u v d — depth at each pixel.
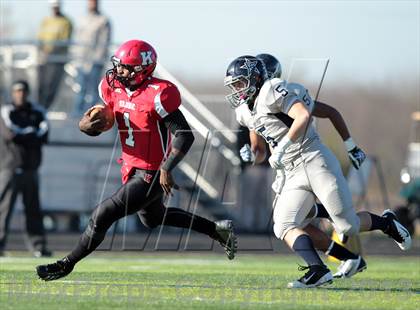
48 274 21.39
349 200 21.62
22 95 38.19
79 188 50.25
